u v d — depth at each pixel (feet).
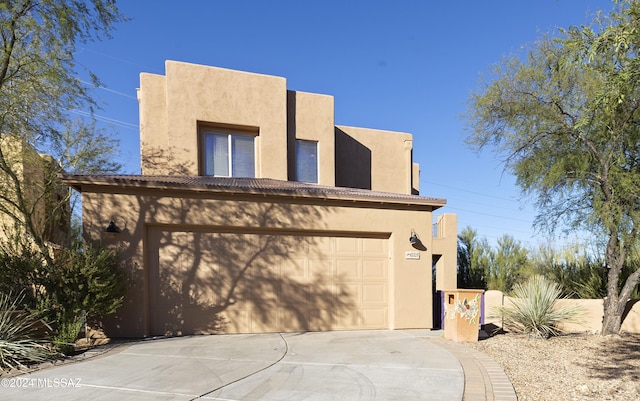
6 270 23.44
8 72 31.48
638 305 33.14
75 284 24.07
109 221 27.66
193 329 29.17
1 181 36.68
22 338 21.59
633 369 20.89
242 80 44.83
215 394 15.99
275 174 45.29
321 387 16.94
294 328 31.45
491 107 35.91
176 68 42.27
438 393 16.26
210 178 38.68
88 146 50.26
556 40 16.19
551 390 17.39
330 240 33.09
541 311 30.83
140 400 15.26
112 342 26.23
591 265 43.47
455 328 28.60
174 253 29.35
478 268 61.93
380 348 25.17
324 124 49.75
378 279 34.06
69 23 30.27
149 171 41.50
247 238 31.07
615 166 30.63
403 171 58.90
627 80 15.10
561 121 32.42
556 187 35.83
